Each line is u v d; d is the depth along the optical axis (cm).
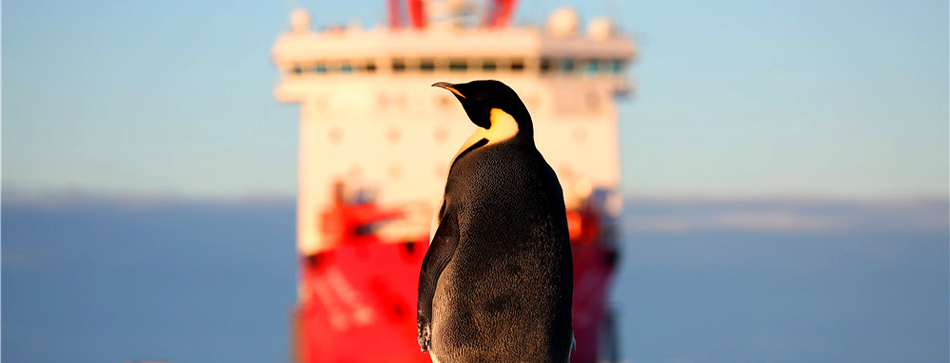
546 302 601
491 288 604
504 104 624
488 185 613
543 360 600
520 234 605
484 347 602
